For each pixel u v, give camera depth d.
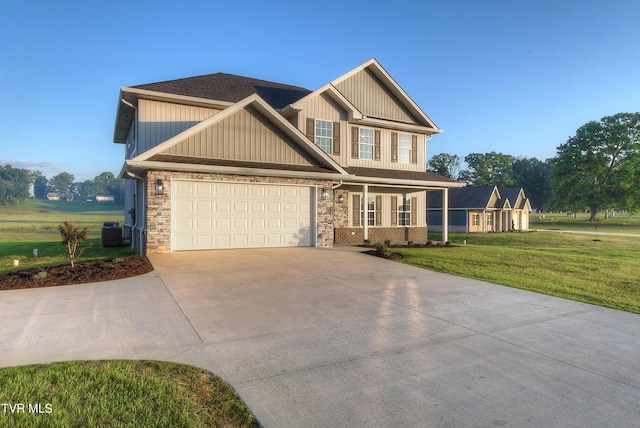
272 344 4.91
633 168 49.62
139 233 13.14
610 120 52.84
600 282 9.47
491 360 4.59
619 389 3.92
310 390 3.73
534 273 10.48
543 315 6.57
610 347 5.12
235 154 12.79
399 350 4.82
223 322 5.70
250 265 10.16
